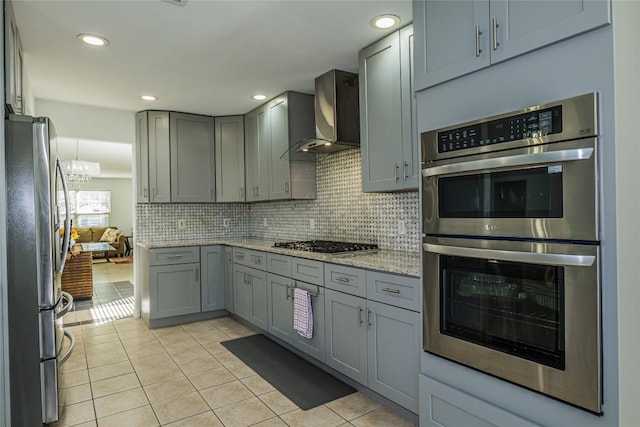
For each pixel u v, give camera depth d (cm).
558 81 132
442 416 172
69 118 390
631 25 125
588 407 123
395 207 295
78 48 260
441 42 172
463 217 162
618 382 118
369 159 266
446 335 171
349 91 312
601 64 121
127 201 1233
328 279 265
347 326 249
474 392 160
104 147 624
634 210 123
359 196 329
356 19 228
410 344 204
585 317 124
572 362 127
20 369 206
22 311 206
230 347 337
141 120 421
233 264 408
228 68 301
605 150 120
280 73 314
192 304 415
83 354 324
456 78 167
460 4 164
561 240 130
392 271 212
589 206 122
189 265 413
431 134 175
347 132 309
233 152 442
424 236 180
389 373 218
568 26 128
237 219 496
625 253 120
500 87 150
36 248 209
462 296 165
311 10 216
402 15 223
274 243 377
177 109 418
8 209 204
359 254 276
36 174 209
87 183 1173
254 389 257
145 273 405
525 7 141
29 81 312
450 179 167
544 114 133
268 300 343
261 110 404
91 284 548
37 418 208
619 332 118
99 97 369
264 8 213
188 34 243
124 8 211
